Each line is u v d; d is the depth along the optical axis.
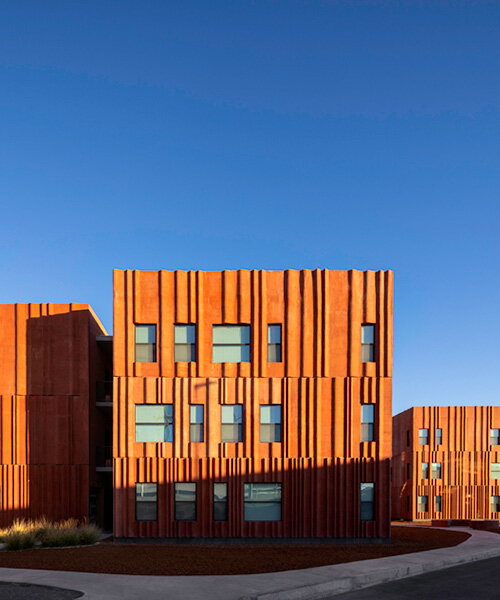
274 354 25.98
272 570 16.14
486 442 56.50
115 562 17.45
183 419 25.30
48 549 20.88
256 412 25.42
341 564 17.20
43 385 29.28
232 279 26.22
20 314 29.80
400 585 14.95
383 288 26.14
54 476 28.59
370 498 25.09
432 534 28.78
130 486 24.83
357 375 25.72
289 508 24.83
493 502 55.78
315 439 25.31
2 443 28.70
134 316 25.86
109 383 34.25
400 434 61.34
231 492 24.84
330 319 26.02
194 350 25.92
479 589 14.32
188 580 14.41
